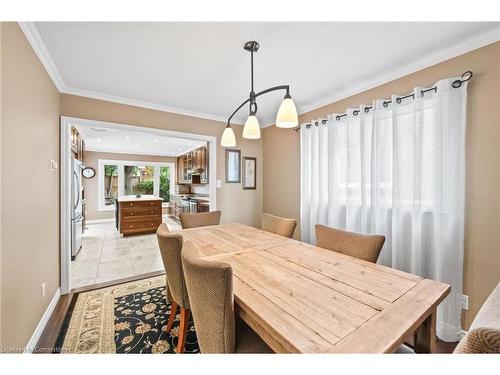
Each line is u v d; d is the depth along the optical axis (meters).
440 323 1.66
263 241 1.78
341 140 2.52
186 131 3.21
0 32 1.13
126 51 1.73
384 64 1.93
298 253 1.48
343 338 0.68
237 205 3.72
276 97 2.72
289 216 3.41
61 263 2.29
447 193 1.66
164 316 1.90
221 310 0.88
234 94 2.62
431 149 1.77
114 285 2.52
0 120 1.13
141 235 5.05
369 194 2.22
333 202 2.56
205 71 2.06
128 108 2.76
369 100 2.30
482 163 1.55
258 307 0.84
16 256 1.30
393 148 1.97
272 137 3.76
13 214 1.27
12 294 1.25
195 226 2.52
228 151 3.62
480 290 1.56
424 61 1.85
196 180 6.28
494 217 1.50
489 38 1.51
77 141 4.03
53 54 1.77
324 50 1.73
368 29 1.48
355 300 0.89
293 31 1.50
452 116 1.63
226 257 1.40
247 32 1.51
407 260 1.94
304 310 0.82
